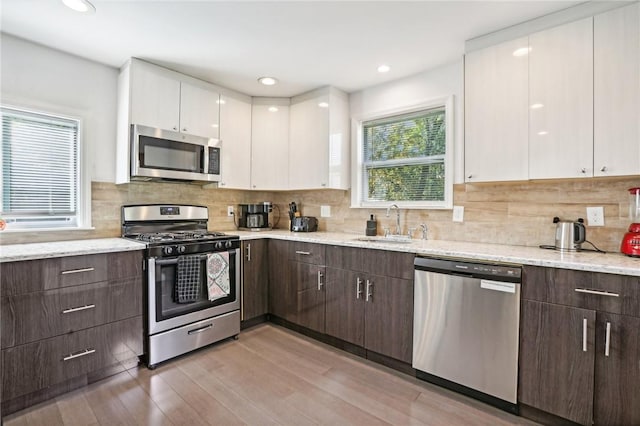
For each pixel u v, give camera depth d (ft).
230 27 6.89
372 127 10.57
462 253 6.52
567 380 5.39
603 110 5.85
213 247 8.59
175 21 6.66
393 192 10.09
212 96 9.99
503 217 7.93
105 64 8.64
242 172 10.85
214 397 6.31
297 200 12.33
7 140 7.39
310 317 9.15
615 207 6.57
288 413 5.85
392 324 7.48
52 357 6.15
